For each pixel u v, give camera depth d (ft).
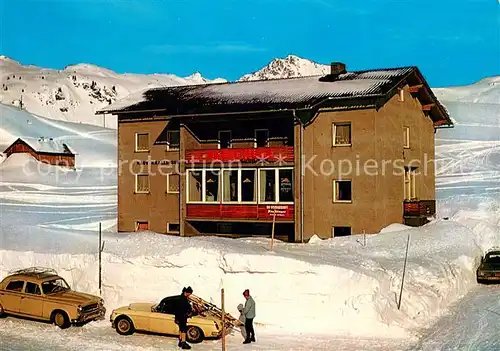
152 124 121.70
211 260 62.49
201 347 50.60
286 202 105.91
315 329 55.42
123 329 54.49
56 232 83.97
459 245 88.48
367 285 58.80
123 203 124.47
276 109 101.86
